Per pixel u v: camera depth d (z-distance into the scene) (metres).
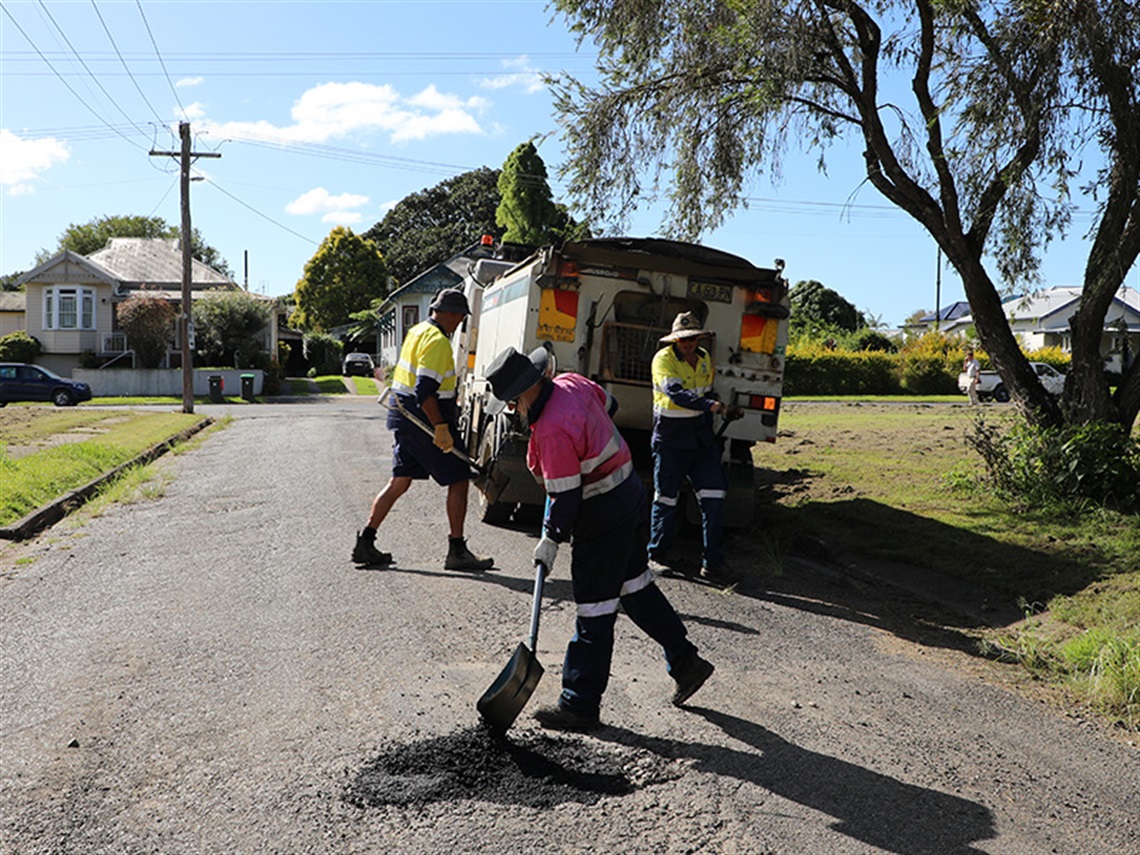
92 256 46.47
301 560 7.14
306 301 65.69
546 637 5.37
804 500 9.97
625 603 4.35
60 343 42.22
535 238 39.19
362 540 6.96
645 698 4.53
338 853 3.11
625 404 8.08
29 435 15.73
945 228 10.01
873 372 35.91
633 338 8.04
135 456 13.26
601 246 8.19
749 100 9.75
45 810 3.36
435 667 4.82
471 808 3.41
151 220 85.38
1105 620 5.80
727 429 8.12
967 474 10.35
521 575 6.82
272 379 39.66
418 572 6.82
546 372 4.17
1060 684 5.11
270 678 4.64
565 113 11.45
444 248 65.44
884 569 7.34
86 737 3.96
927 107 9.88
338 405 31.67
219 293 41.25
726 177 11.24
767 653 5.36
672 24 10.70
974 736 4.31
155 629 5.42
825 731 4.22
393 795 3.49
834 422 19.78
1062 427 9.43
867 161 10.57
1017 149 9.11
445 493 10.45
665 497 7.21
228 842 3.16
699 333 6.96
